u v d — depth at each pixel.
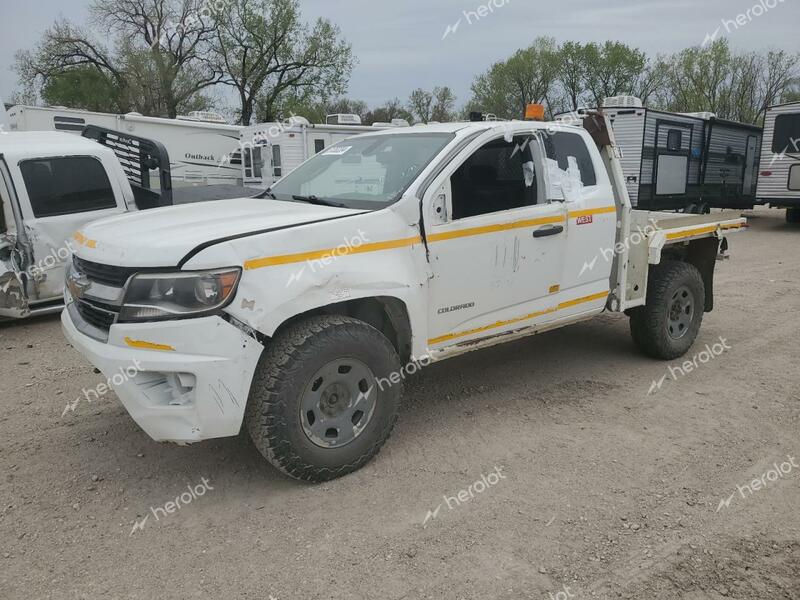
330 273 3.46
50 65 35.38
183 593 2.77
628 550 3.04
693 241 6.23
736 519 3.31
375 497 3.49
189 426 3.22
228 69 34.44
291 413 3.36
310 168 4.86
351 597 2.73
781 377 5.38
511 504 3.42
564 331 6.70
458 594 2.75
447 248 4.01
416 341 3.94
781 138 17.23
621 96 17.23
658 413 4.62
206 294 3.15
